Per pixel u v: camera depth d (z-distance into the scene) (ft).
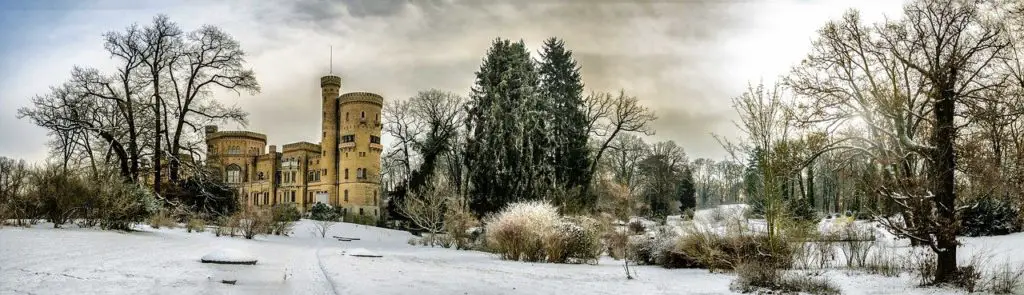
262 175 323.16
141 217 78.54
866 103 63.26
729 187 240.32
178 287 29.58
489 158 130.41
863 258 48.42
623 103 154.40
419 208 124.26
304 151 313.32
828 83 69.51
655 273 48.55
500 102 133.08
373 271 43.55
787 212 49.01
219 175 141.90
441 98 177.78
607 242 80.18
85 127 114.01
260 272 39.99
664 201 219.82
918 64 58.23
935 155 35.47
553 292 34.45
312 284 34.71
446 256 71.05
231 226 100.58
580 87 154.20
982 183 39.45
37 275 30.25
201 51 127.95
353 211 276.62
